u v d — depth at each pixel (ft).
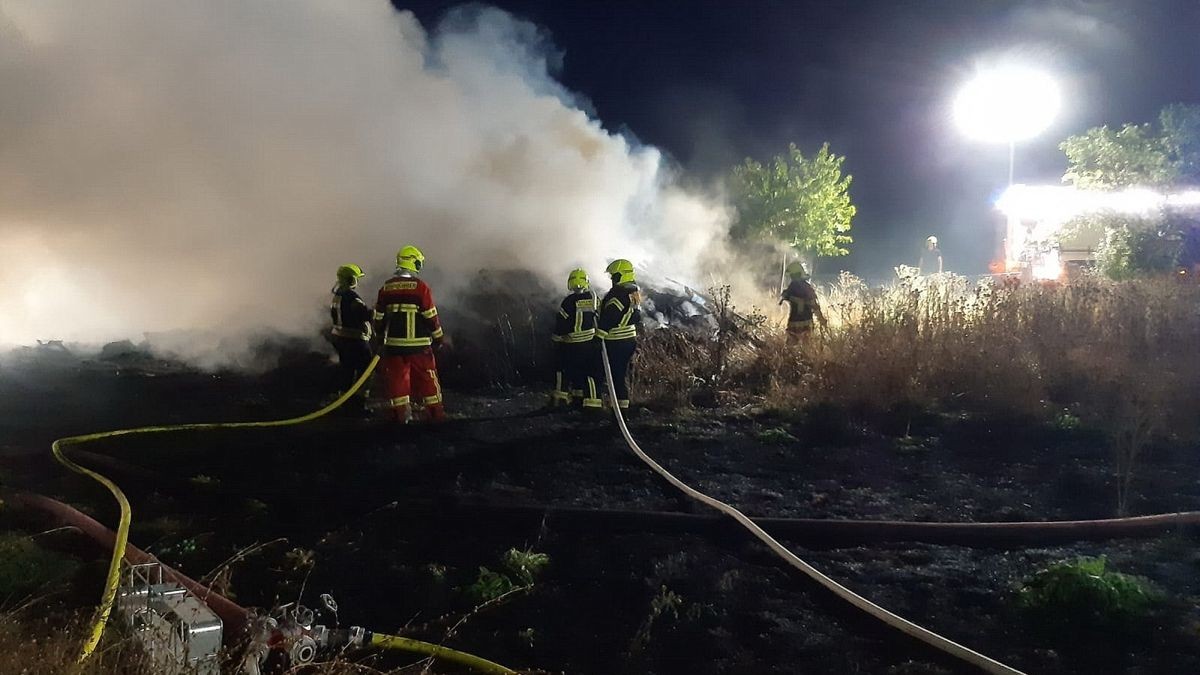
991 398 26.73
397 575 15.03
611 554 16.06
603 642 12.96
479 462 21.99
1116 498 19.02
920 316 32.14
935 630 13.16
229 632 10.41
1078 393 26.99
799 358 31.01
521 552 15.89
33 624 11.46
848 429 25.12
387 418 27.22
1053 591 13.42
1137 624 13.00
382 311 25.86
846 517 18.07
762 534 16.34
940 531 16.69
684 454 22.98
